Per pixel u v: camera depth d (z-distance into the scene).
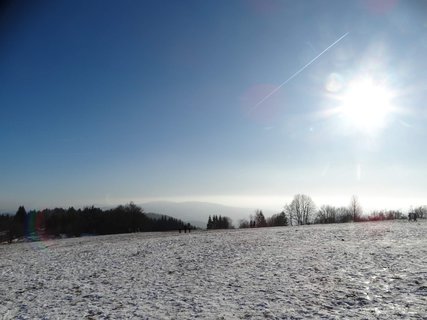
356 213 104.31
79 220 111.44
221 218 120.31
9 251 40.19
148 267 20.22
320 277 14.06
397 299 10.11
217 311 10.40
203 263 20.23
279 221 110.62
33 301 13.55
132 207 116.19
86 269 21.16
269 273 15.80
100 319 10.45
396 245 22.55
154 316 10.34
